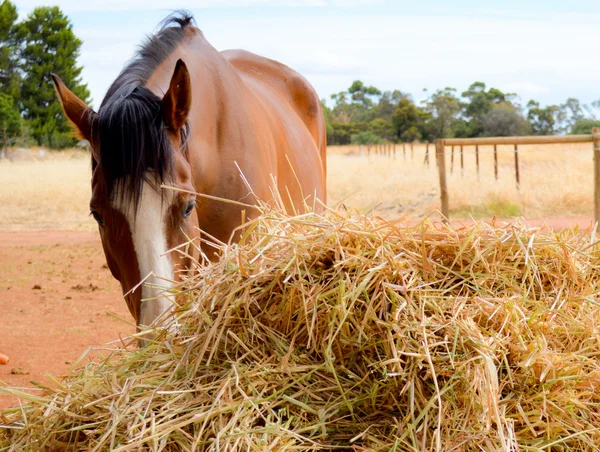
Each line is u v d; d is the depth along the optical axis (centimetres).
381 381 183
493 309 194
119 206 222
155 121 234
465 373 176
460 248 207
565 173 1206
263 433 171
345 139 5572
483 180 1182
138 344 219
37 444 189
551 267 219
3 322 526
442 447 170
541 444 177
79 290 658
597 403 186
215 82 321
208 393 186
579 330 203
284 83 491
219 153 316
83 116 255
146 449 172
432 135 5544
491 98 6100
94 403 187
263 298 202
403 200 1203
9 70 3189
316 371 190
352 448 178
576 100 5709
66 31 3238
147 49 298
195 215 259
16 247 934
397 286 189
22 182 1566
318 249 203
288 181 400
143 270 219
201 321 200
